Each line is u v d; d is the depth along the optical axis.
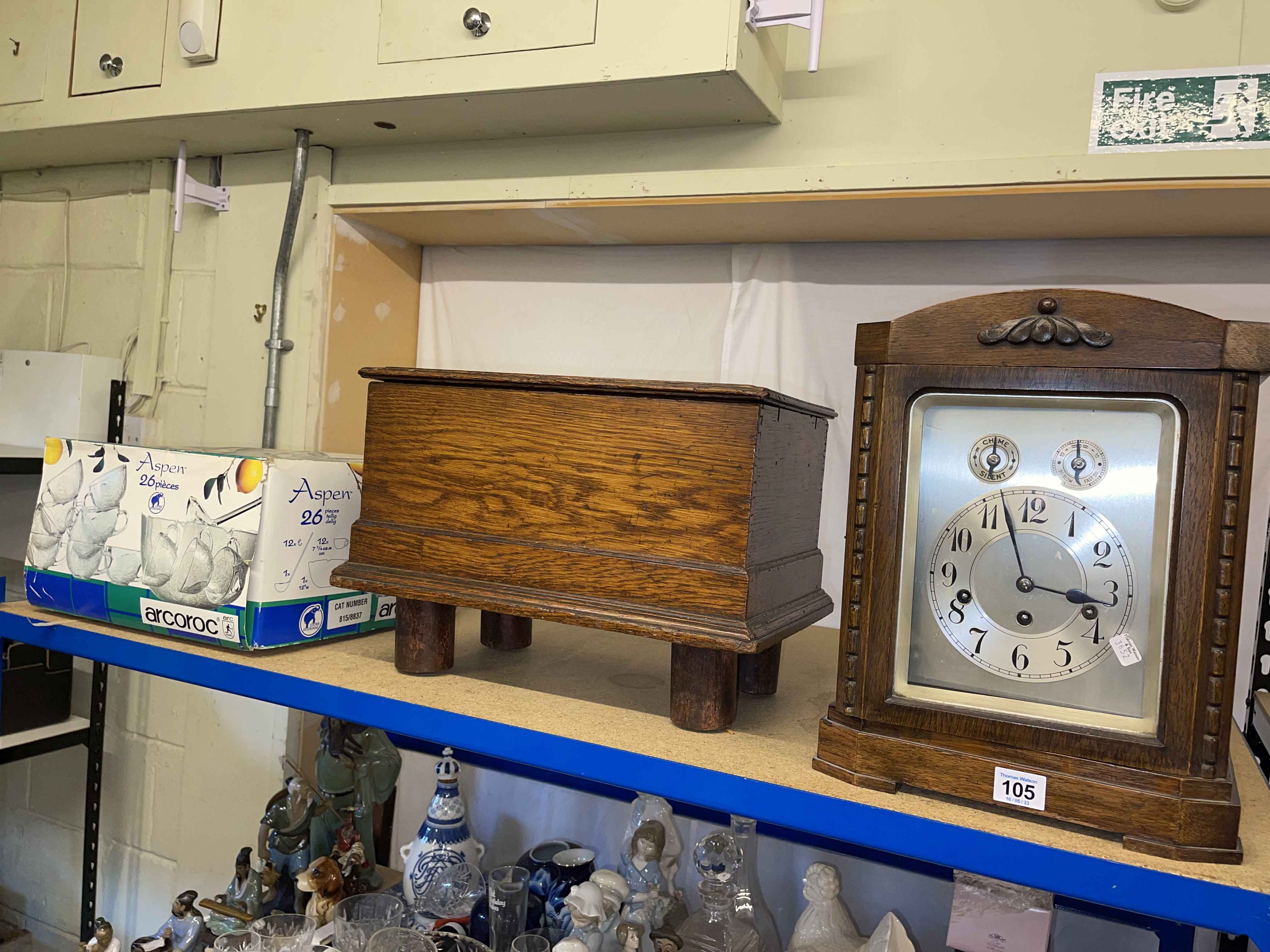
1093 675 0.68
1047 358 0.67
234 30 1.26
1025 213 1.13
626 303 1.51
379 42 1.17
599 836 1.46
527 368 1.58
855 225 1.25
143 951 1.25
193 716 1.64
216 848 1.62
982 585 0.71
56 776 1.85
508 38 1.09
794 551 0.91
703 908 1.14
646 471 0.81
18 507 1.86
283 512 0.99
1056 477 0.69
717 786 0.75
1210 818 0.64
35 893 1.89
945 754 0.71
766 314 1.41
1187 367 0.63
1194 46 1.00
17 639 1.12
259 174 1.51
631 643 1.19
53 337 1.80
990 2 1.08
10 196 1.84
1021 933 1.04
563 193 1.27
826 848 1.31
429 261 1.65
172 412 1.63
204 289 1.59
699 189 1.19
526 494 0.86
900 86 1.12
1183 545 0.64
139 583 1.04
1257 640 1.07
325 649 1.05
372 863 1.44
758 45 1.06
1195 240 1.19
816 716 0.92
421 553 0.91
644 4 1.03
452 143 1.35
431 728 0.87
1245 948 1.08
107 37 1.36
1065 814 0.67
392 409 0.93
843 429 1.38
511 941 1.17
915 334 0.71
